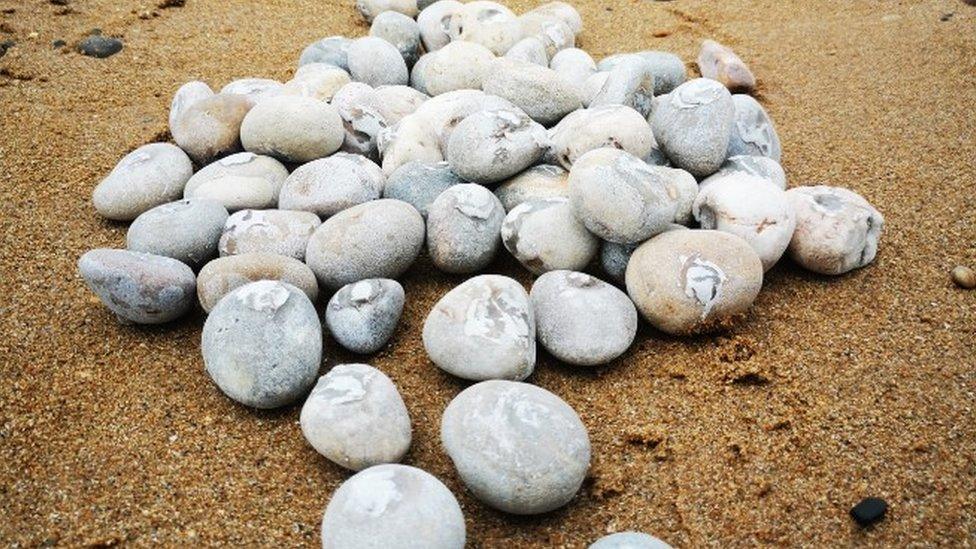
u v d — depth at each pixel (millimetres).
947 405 842
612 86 1080
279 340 834
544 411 763
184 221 957
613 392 870
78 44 1406
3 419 833
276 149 1057
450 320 859
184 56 1406
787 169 1157
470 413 765
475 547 754
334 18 1569
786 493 782
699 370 885
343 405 785
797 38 1512
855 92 1326
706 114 1013
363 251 929
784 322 933
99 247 1023
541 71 1103
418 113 1105
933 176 1123
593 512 777
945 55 1395
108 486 786
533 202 962
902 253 1011
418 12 1519
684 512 773
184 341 921
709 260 892
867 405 846
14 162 1138
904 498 774
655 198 904
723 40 1523
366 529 693
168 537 752
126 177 1041
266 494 786
